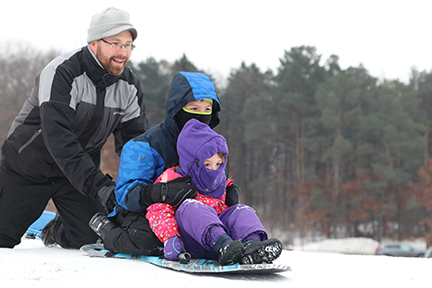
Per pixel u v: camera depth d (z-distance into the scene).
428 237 69.50
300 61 85.50
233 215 5.16
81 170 5.86
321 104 79.12
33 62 86.62
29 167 6.77
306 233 68.69
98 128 6.84
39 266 4.47
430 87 83.44
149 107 81.56
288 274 5.02
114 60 6.41
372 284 4.58
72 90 6.28
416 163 73.88
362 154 76.44
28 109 6.58
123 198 5.28
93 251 5.72
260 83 90.94
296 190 78.12
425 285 4.54
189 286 3.89
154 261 4.95
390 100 76.31
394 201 74.00
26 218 7.06
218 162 5.19
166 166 5.60
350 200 74.50
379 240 71.88
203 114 5.82
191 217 4.81
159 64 93.12
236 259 4.54
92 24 6.35
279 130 86.94
